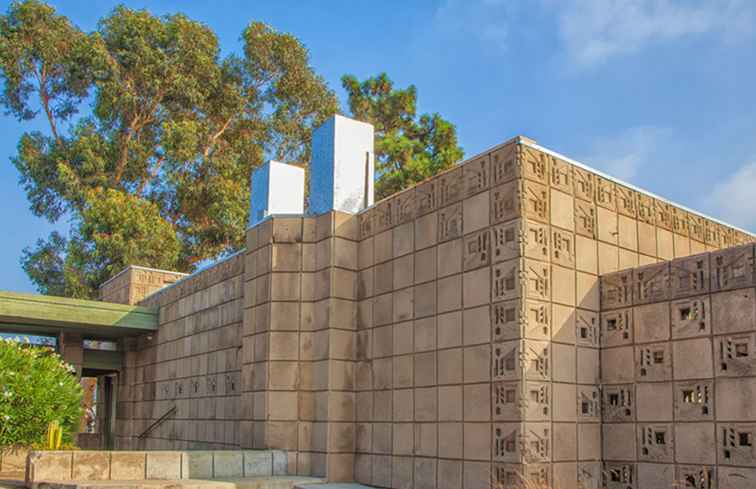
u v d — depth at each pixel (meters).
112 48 34.00
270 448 14.34
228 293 19.14
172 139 33.09
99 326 22.55
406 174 34.53
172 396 21.56
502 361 11.02
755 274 9.89
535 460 10.46
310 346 14.81
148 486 11.43
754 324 9.80
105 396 27.47
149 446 22.59
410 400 12.78
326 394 14.08
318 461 13.99
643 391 11.09
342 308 14.51
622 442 11.20
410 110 38.28
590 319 11.76
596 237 12.19
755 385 9.65
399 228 13.80
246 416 15.29
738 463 9.68
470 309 11.80
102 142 33.97
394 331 13.47
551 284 11.29
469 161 12.34
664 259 13.35
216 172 35.31
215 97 36.22
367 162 16.12
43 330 23.78
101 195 32.94
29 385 14.13
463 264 12.09
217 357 19.23
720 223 14.95
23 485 12.36
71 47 33.88
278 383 14.70
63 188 33.53
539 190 11.47
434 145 38.16
